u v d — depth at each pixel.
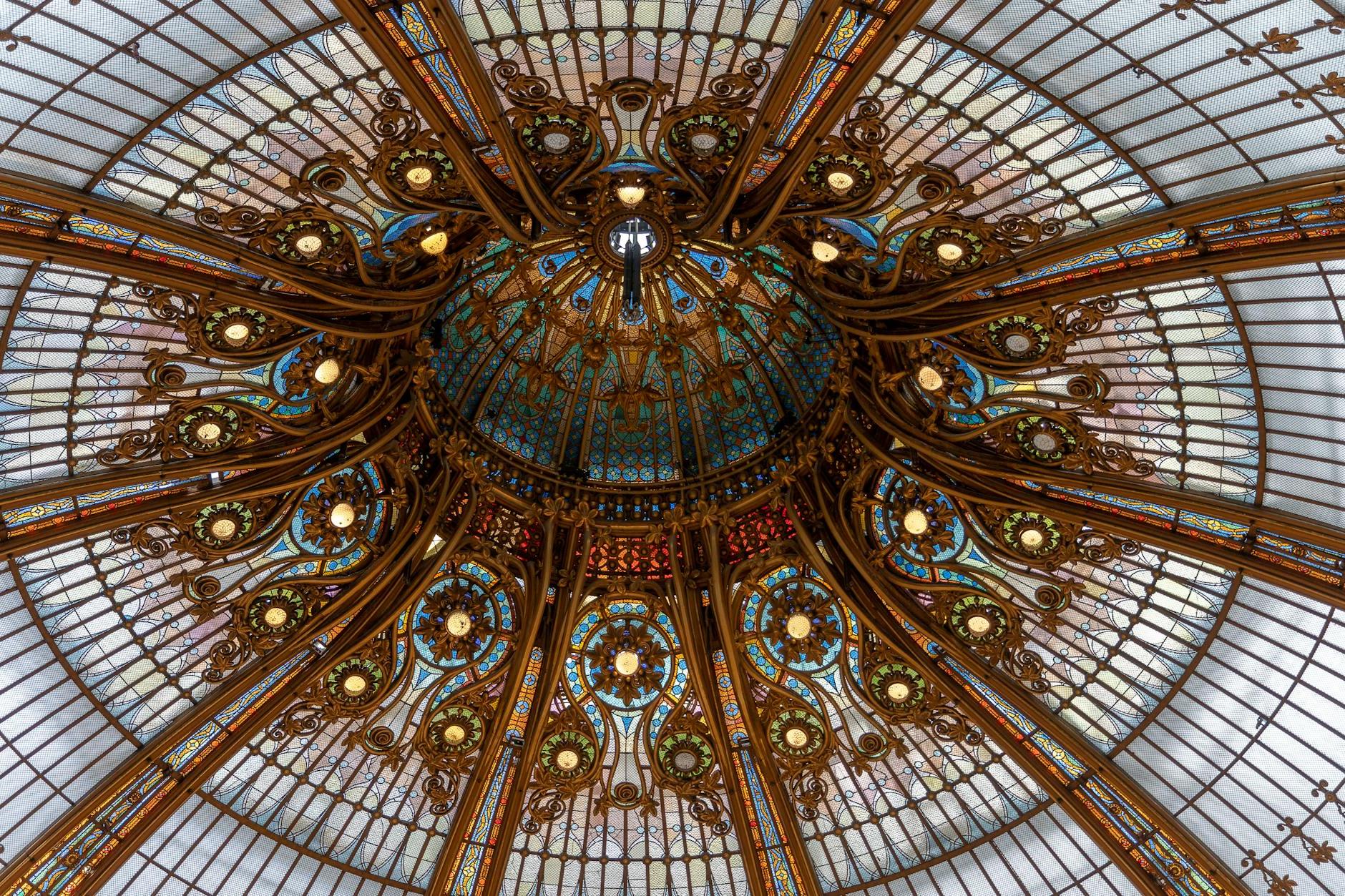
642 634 23.27
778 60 17.31
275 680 21.25
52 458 18.69
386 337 20.62
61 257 16.47
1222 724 20.55
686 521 23.53
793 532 23.08
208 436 19.78
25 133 15.44
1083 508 20.55
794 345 23.67
